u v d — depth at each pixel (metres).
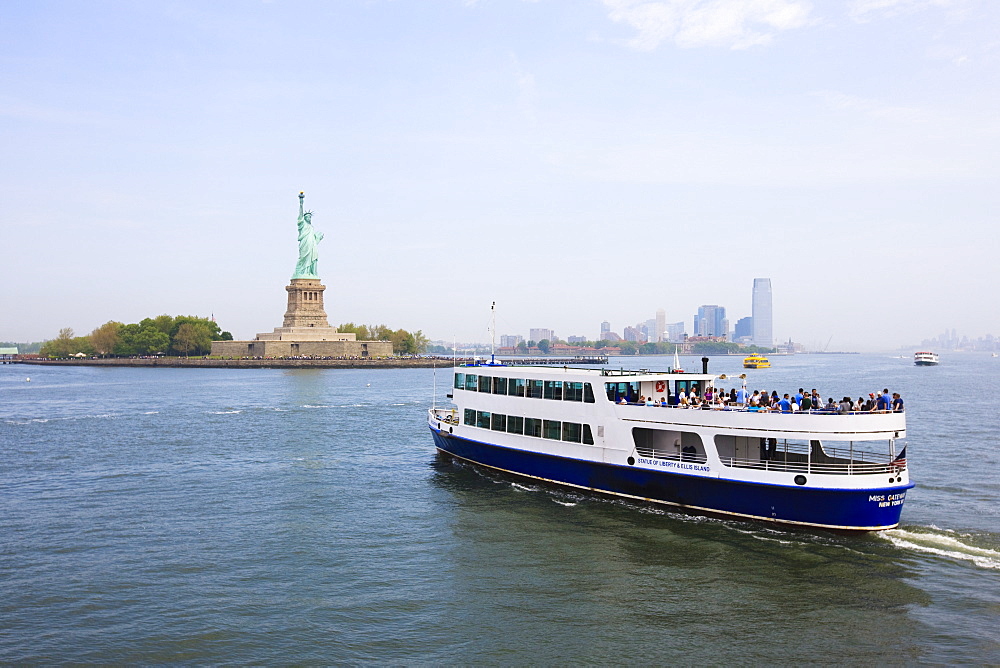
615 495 54.16
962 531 46.78
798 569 40.06
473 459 66.94
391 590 37.62
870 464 45.78
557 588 37.84
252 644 31.69
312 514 51.94
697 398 52.56
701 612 34.88
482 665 30.03
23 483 62.59
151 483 62.50
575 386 56.16
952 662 29.98
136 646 31.45
